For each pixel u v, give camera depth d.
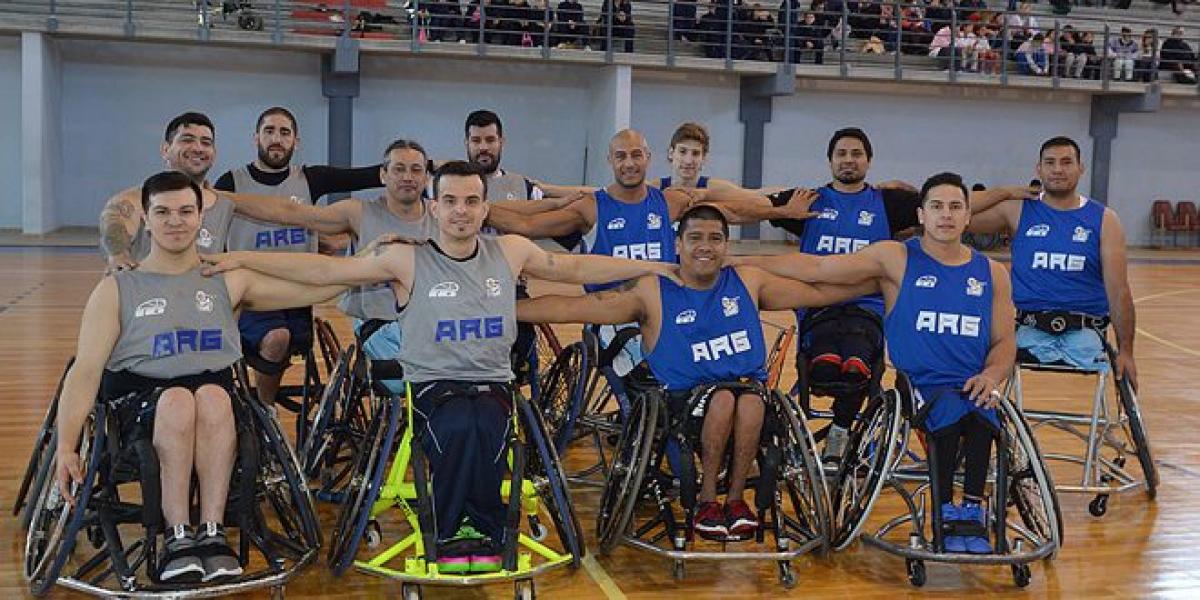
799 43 19.08
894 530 4.68
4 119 17.34
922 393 4.31
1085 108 20.95
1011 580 4.12
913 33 19.48
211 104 17.84
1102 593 3.98
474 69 18.80
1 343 8.48
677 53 19.42
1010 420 4.18
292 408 5.72
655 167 19.53
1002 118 20.67
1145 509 5.04
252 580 3.55
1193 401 7.57
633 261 4.36
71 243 15.73
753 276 4.43
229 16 17.66
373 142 18.56
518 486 3.74
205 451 3.65
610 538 4.16
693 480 4.04
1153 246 21.53
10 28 15.95
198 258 3.90
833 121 20.09
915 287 4.34
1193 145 21.44
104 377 3.79
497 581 3.75
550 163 19.36
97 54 17.36
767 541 4.54
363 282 4.00
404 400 3.93
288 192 5.46
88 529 4.30
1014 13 19.94
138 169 17.78
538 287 11.39
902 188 5.44
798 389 4.91
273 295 3.98
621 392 4.70
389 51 17.22
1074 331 5.16
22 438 5.75
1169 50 20.62
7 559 4.07
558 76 19.14
